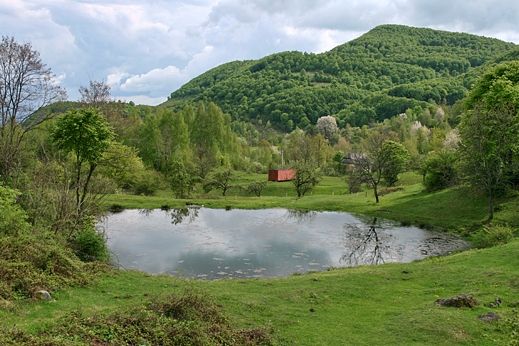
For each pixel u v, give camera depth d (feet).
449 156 234.79
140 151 350.84
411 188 266.57
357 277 93.66
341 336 60.34
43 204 106.93
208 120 428.97
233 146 447.83
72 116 118.52
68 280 73.77
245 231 178.29
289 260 132.46
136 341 48.19
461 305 70.59
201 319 57.98
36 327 47.85
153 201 249.96
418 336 59.82
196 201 257.34
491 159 172.55
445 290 82.53
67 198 107.96
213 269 121.19
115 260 126.82
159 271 118.01
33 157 163.63
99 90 265.34
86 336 46.62
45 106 170.30
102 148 121.39
